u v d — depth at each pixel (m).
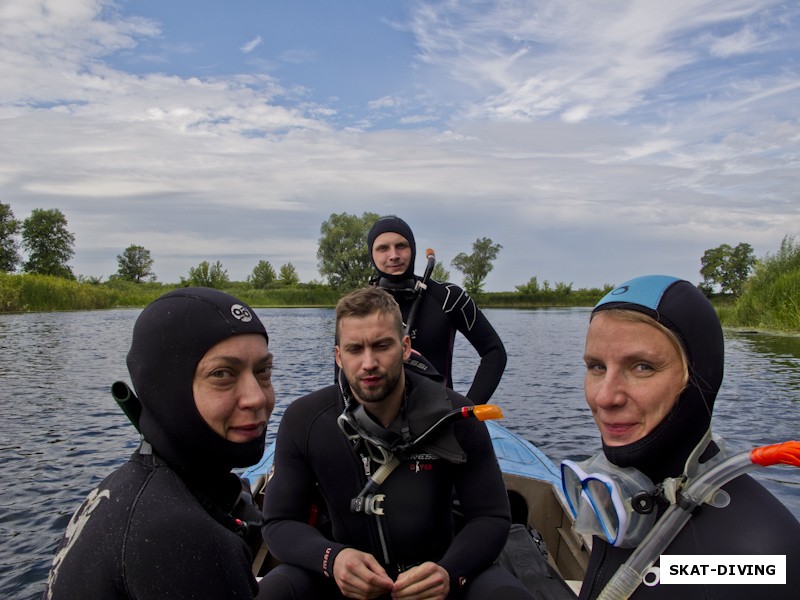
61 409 8.64
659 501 1.03
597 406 1.09
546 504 3.35
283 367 13.48
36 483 5.62
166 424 1.15
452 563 2.00
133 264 94.31
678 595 0.99
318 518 2.51
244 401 1.17
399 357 2.06
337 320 2.09
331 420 2.21
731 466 0.97
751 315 20.75
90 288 43.84
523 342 19.69
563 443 6.85
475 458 2.20
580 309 56.25
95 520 1.06
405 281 3.30
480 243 77.50
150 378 1.15
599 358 1.08
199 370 1.15
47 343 17.67
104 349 16.17
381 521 2.11
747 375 10.77
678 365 1.02
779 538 0.94
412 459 2.11
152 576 1.00
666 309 1.03
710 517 1.00
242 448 1.19
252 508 1.37
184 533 1.04
